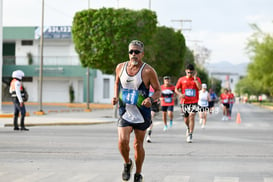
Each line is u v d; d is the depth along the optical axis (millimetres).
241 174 13812
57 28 88062
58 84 92125
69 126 34781
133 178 13039
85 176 13273
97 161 16188
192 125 22641
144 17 46625
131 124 11414
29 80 92562
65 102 91625
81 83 91125
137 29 46125
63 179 12781
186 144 21844
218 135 27438
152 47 52281
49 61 90688
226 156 17672
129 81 11359
